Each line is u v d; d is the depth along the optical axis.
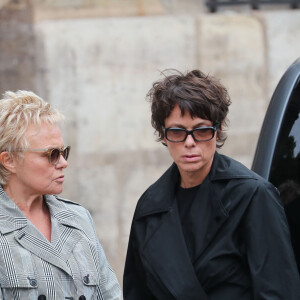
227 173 9.08
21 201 9.02
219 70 25.45
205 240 8.95
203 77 9.15
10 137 8.68
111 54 24.97
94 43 24.92
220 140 9.59
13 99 8.82
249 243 8.77
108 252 24.98
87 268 9.01
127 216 25.08
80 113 24.94
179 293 8.80
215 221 8.94
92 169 25.02
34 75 24.78
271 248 8.69
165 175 9.59
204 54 25.38
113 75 25.02
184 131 8.89
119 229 25.05
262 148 11.09
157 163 25.22
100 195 25.02
